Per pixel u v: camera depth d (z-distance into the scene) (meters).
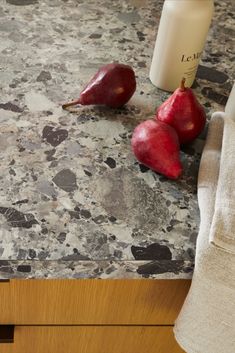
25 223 0.64
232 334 0.68
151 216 0.67
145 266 0.63
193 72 0.84
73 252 0.62
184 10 0.75
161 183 0.71
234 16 1.04
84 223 0.65
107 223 0.65
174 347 0.86
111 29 0.96
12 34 0.91
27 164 0.71
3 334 0.77
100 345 0.86
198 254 0.61
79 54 0.89
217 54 0.94
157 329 0.81
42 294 0.71
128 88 0.78
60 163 0.71
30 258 0.61
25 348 0.85
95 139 0.75
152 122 0.71
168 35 0.78
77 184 0.69
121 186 0.70
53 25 0.94
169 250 0.64
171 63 0.81
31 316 0.76
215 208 0.63
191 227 0.66
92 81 0.78
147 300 0.73
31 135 0.74
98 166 0.72
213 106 0.84
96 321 0.78
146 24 0.98
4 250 0.61
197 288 0.63
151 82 0.86
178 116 0.73
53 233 0.63
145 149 0.70
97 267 0.63
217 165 0.71
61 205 0.66
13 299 0.72
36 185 0.68
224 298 0.63
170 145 0.69
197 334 0.70
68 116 0.78
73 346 0.86
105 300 0.73
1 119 0.76
